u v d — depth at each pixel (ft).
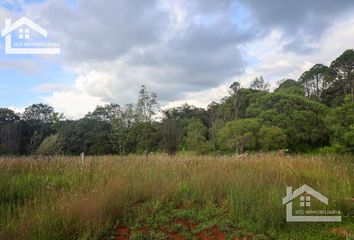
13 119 122.72
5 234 13.56
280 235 15.25
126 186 19.97
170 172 25.31
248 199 18.31
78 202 16.57
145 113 63.41
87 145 113.70
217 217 17.51
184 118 132.98
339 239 15.03
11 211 16.80
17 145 72.33
